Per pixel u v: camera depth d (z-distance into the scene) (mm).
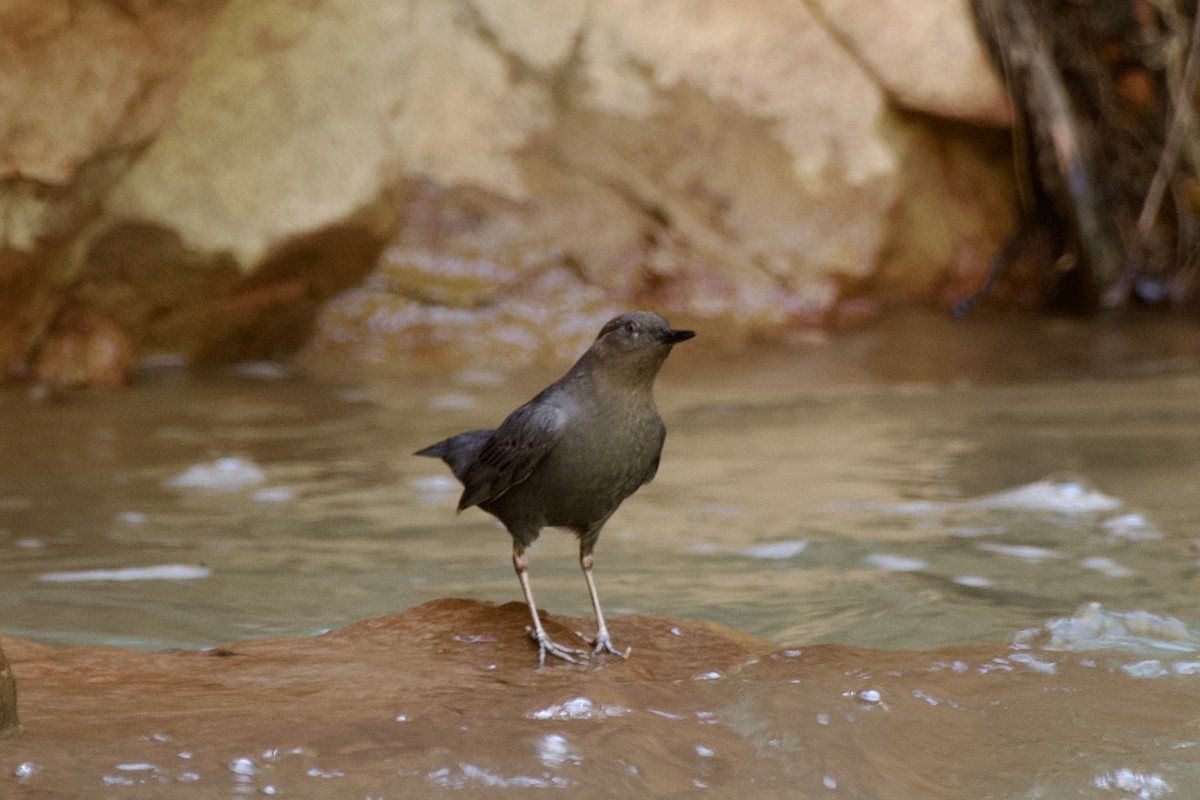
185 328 16109
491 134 19125
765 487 10844
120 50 13141
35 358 15125
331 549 9102
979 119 20438
